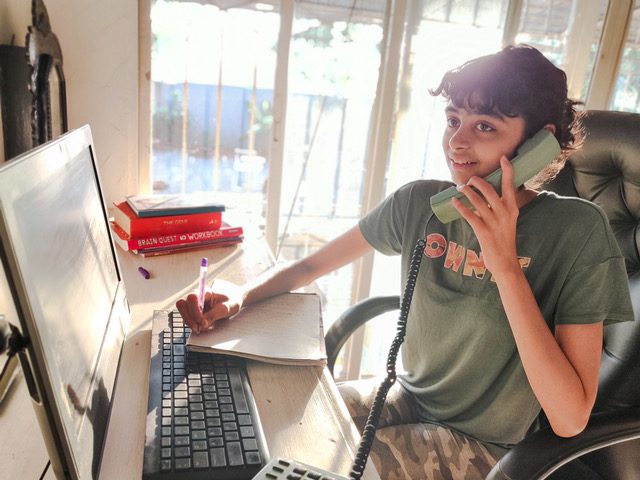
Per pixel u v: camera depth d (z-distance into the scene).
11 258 0.47
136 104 1.60
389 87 1.84
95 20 1.49
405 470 0.98
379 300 1.24
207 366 0.87
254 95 1.76
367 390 1.19
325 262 1.21
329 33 1.77
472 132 0.92
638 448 1.05
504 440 1.05
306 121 1.86
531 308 0.86
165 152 1.74
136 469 0.66
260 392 0.84
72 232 0.70
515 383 1.01
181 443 0.69
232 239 1.47
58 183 0.66
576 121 1.00
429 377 1.14
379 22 1.79
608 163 1.17
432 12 1.81
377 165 1.94
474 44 1.88
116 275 0.96
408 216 1.15
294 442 0.74
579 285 0.92
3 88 1.25
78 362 0.63
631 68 2.04
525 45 0.95
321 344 0.96
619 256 0.93
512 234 0.86
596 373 0.89
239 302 1.04
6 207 0.48
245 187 1.87
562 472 1.06
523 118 0.90
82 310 0.69
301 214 1.98
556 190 1.23
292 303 1.10
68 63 1.50
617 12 1.93
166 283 1.20
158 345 0.92
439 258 1.08
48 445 0.53
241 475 0.66
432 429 1.09
